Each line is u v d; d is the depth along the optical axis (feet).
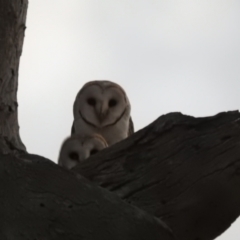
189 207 16.21
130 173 16.25
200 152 16.26
